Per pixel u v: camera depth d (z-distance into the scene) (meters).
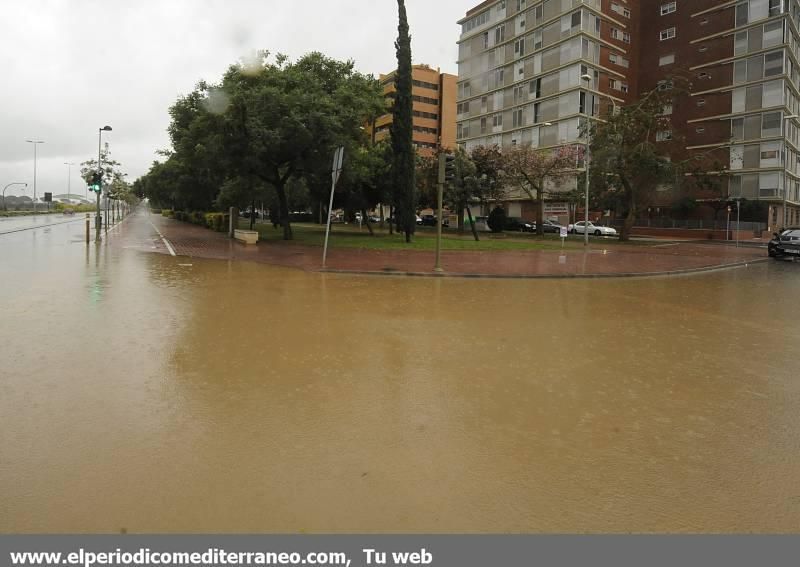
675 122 53.44
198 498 3.21
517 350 7.00
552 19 56.12
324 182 28.72
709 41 51.59
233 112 22.02
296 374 5.67
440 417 4.56
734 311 10.62
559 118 55.59
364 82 27.48
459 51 70.75
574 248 29.58
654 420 4.61
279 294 11.23
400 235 35.25
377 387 5.31
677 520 3.10
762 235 45.91
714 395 5.31
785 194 44.94
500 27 64.00
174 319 8.34
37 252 19.02
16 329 7.40
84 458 3.67
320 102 22.69
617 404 5.00
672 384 5.65
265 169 25.45
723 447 4.07
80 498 3.19
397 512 3.12
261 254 20.33
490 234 42.66
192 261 17.50
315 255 20.30
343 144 23.48
